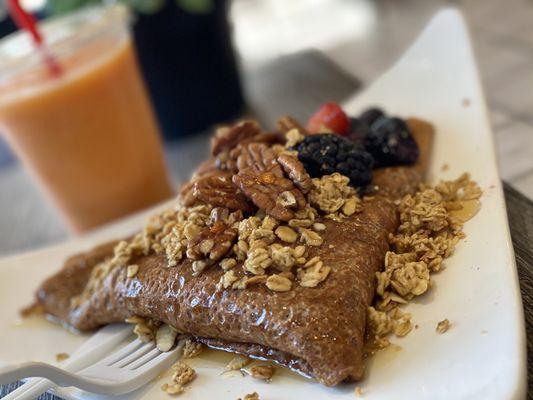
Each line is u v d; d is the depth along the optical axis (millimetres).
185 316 207
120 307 231
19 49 375
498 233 198
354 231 207
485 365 156
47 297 283
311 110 468
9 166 612
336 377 170
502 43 491
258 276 195
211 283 202
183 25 458
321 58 589
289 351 180
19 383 217
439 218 215
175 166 482
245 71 624
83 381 187
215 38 479
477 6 590
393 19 638
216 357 206
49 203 412
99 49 367
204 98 500
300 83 542
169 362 210
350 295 184
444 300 188
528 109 376
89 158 375
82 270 289
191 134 521
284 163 220
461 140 274
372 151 260
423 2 661
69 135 365
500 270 182
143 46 461
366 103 351
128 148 391
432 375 164
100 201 396
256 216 218
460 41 324
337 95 482
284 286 188
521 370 148
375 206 222
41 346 269
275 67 607
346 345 173
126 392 198
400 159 258
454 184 240
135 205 408
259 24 778
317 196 215
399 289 195
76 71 355
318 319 177
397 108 333
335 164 228
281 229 206
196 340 214
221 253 205
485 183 230
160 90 487
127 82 385
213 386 194
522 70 432
